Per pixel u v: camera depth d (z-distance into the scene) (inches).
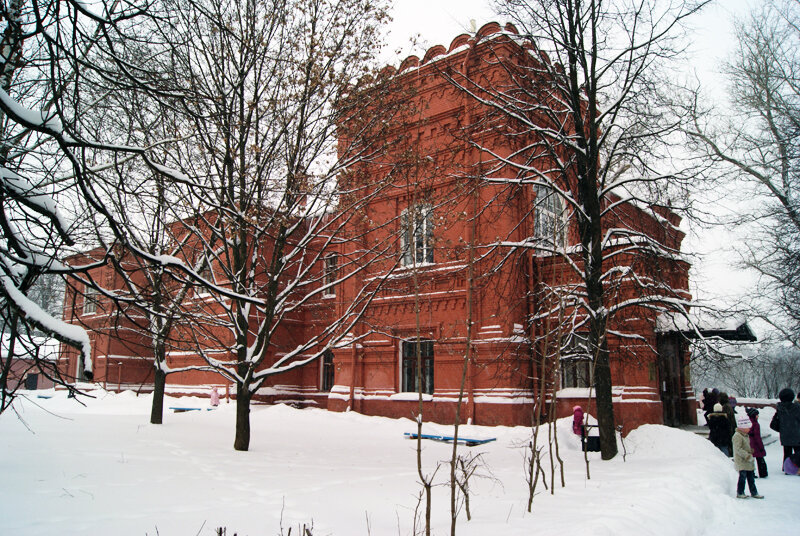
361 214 523.8
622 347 644.7
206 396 1114.1
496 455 538.9
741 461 410.9
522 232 773.9
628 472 406.9
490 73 796.0
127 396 1155.3
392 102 517.3
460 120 807.7
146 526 248.1
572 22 530.0
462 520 271.4
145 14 243.6
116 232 233.0
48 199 239.8
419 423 232.8
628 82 551.5
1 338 259.9
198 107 323.0
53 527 242.7
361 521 270.2
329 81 462.9
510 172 770.8
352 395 896.9
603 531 235.8
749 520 340.2
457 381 794.2
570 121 639.8
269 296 490.6
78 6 218.4
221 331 1033.5
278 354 1090.1
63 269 238.1
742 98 994.1
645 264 580.1
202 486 338.6
